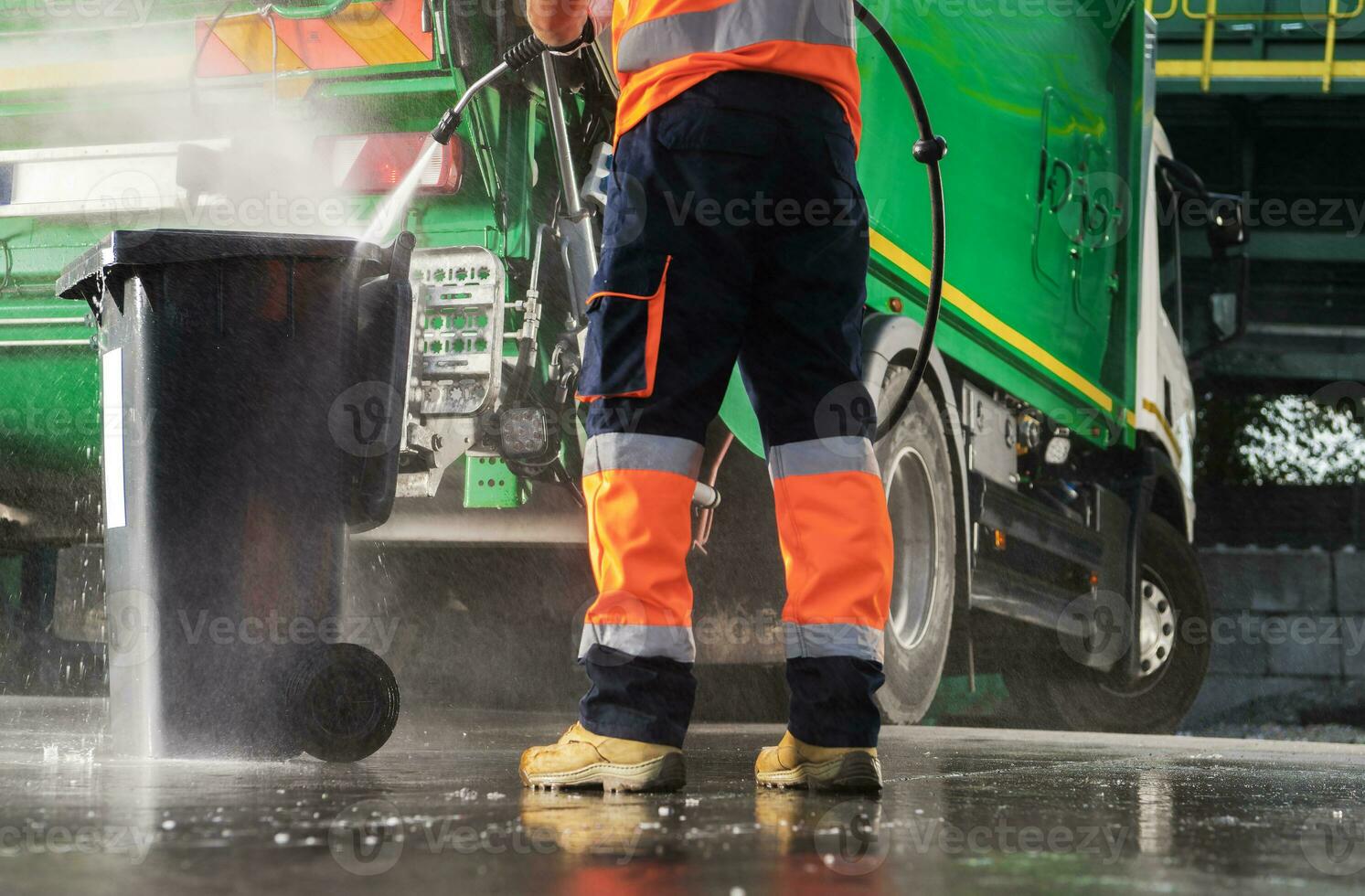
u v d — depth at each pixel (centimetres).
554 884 297
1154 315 1680
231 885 288
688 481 534
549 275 874
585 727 515
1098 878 319
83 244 962
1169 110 4103
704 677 1166
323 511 645
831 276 549
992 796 507
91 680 1380
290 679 619
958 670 1236
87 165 954
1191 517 1862
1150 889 304
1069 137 1431
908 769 647
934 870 326
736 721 1166
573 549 1026
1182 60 3491
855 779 514
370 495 659
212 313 641
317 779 531
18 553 1254
